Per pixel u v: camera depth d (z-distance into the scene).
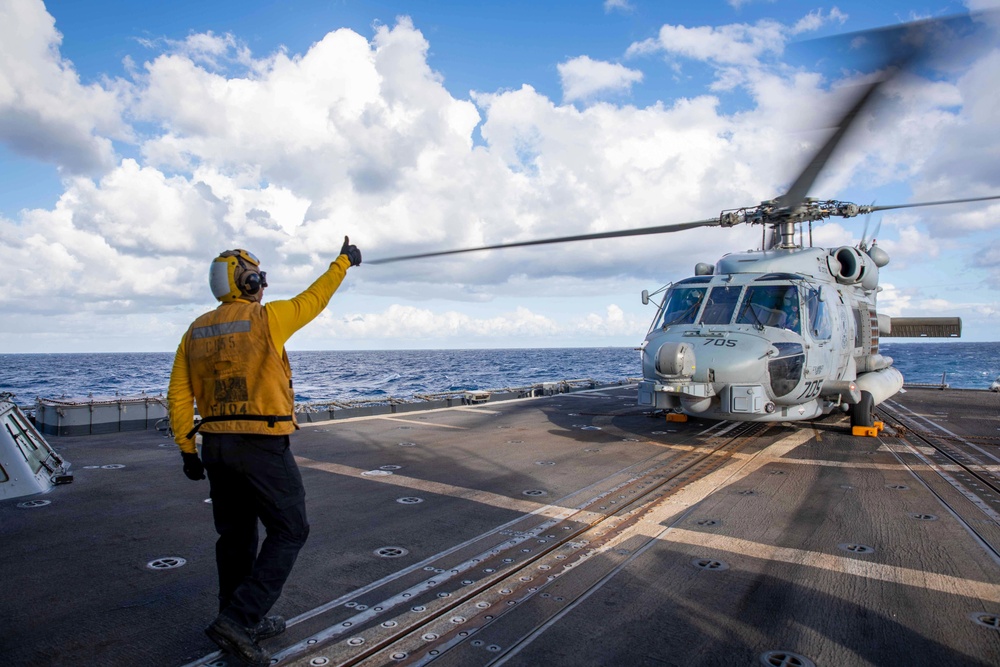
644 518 5.58
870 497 6.33
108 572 4.23
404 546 4.79
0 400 6.90
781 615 3.60
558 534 5.09
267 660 2.99
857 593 3.91
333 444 9.38
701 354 9.30
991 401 16.12
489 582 4.08
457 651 3.19
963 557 4.56
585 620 3.54
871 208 10.64
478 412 13.55
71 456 8.17
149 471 7.29
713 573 4.25
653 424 11.70
